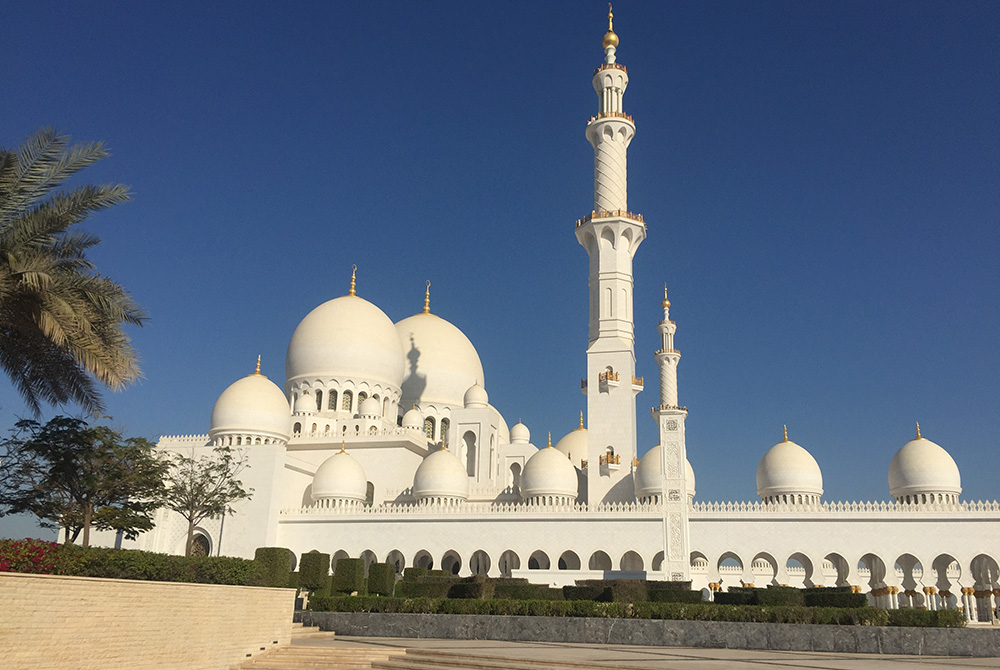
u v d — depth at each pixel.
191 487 76.19
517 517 81.88
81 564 27.98
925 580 71.38
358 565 63.59
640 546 77.75
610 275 93.50
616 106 97.25
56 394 36.28
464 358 116.75
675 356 91.25
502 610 46.16
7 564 25.80
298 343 107.62
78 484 57.12
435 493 89.62
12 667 22.81
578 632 43.28
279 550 52.97
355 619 46.75
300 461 94.56
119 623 26.94
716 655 36.44
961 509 72.44
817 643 40.12
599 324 92.56
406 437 97.25
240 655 34.69
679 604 44.62
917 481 78.56
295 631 44.12
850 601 48.25
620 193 95.12
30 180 30.11
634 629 42.62
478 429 103.81
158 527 85.56
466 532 82.75
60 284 29.92
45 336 31.31
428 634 45.22
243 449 88.88
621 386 89.94
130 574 30.16
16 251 29.39
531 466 88.50
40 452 53.62
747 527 76.31
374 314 110.38
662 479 78.94
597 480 87.88
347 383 104.88
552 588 55.59
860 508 74.44
